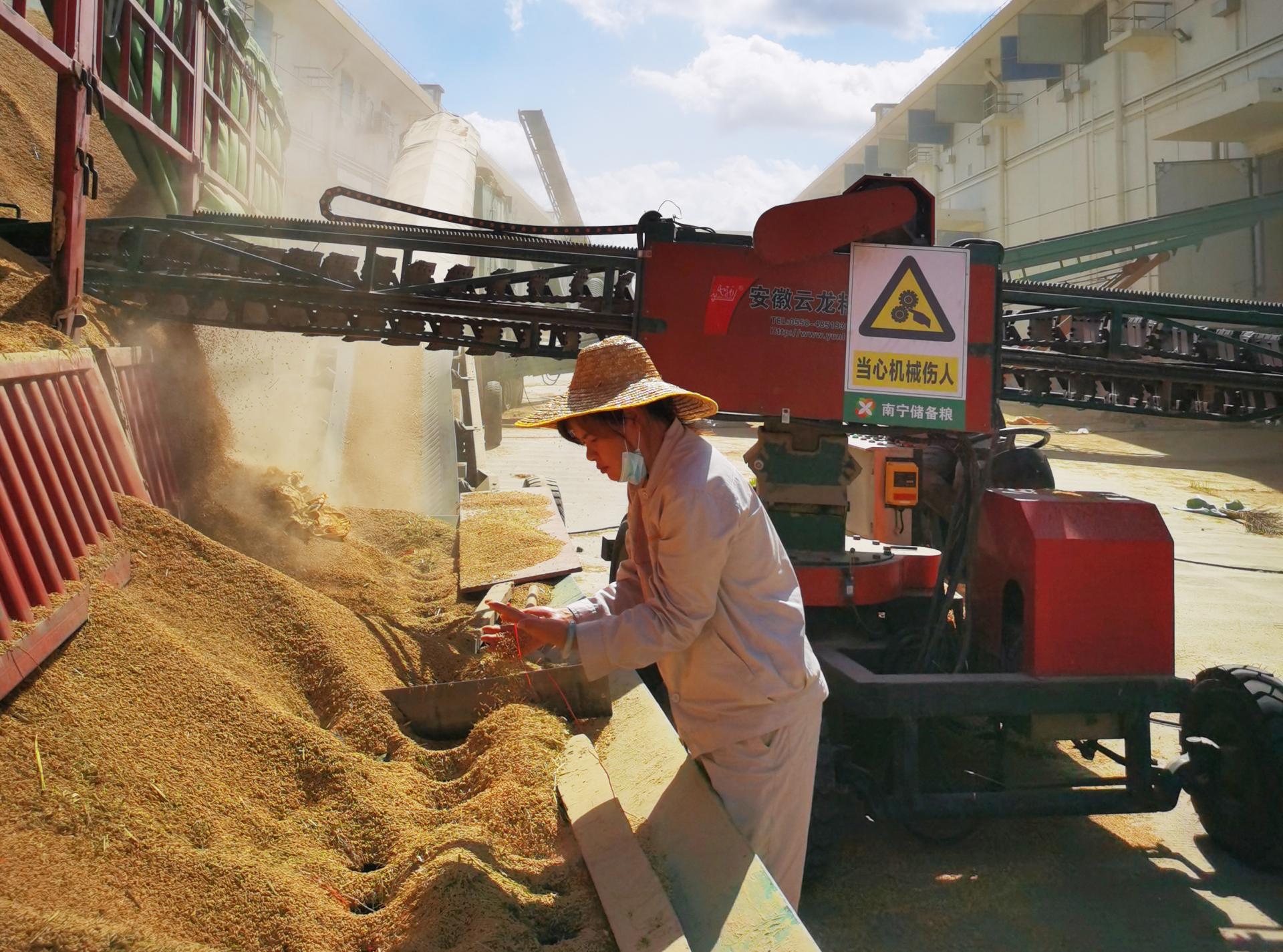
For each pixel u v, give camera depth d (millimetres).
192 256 5277
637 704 3184
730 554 2213
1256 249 21391
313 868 2145
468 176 16203
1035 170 29141
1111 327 4961
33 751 2107
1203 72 21672
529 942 1815
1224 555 11789
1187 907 3904
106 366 4488
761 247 4496
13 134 5816
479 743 2879
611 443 2199
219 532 4977
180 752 2369
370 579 4992
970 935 3684
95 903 1759
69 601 2562
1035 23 26156
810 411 4625
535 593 4789
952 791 4711
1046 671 4188
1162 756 5605
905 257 4570
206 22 7699
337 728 2975
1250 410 5207
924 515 6074
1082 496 4586
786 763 2322
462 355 13656
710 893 1998
